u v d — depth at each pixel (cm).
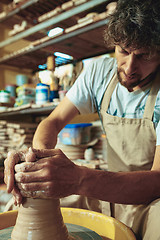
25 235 63
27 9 204
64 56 219
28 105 192
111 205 105
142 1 73
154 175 68
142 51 75
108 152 116
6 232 78
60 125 109
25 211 65
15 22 236
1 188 165
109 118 108
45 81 234
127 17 71
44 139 90
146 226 70
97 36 175
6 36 323
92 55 213
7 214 91
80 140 176
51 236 63
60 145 183
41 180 58
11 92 256
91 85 115
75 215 96
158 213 66
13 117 263
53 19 181
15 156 65
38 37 224
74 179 60
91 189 61
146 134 98
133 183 65
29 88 223
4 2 231
